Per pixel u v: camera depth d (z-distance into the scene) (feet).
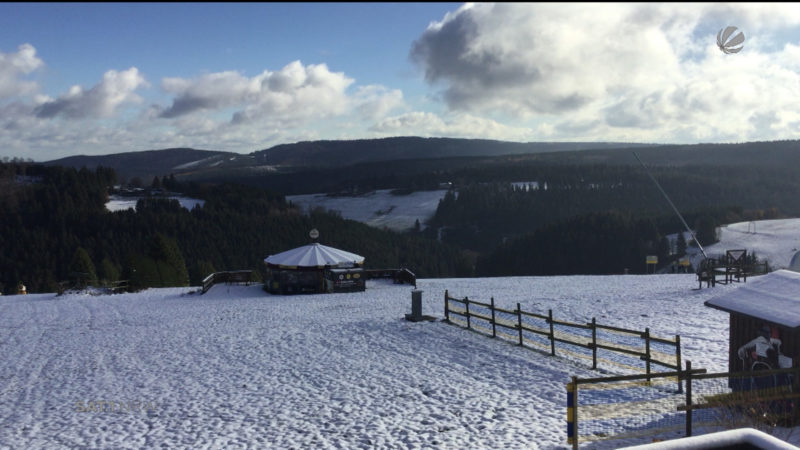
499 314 69.82
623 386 36.55
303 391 40.75
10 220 469.57
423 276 490.49
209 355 54.85
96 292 119.55
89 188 609.01
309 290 109.81
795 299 28.02
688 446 16.38
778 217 531.09
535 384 39.32
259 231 496.64
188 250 440.04
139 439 31.89
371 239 536.83
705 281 97.30
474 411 34.12
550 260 424.46
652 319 62.28
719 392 32.65
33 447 31.24
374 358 50.24
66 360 55.52
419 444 29.04
